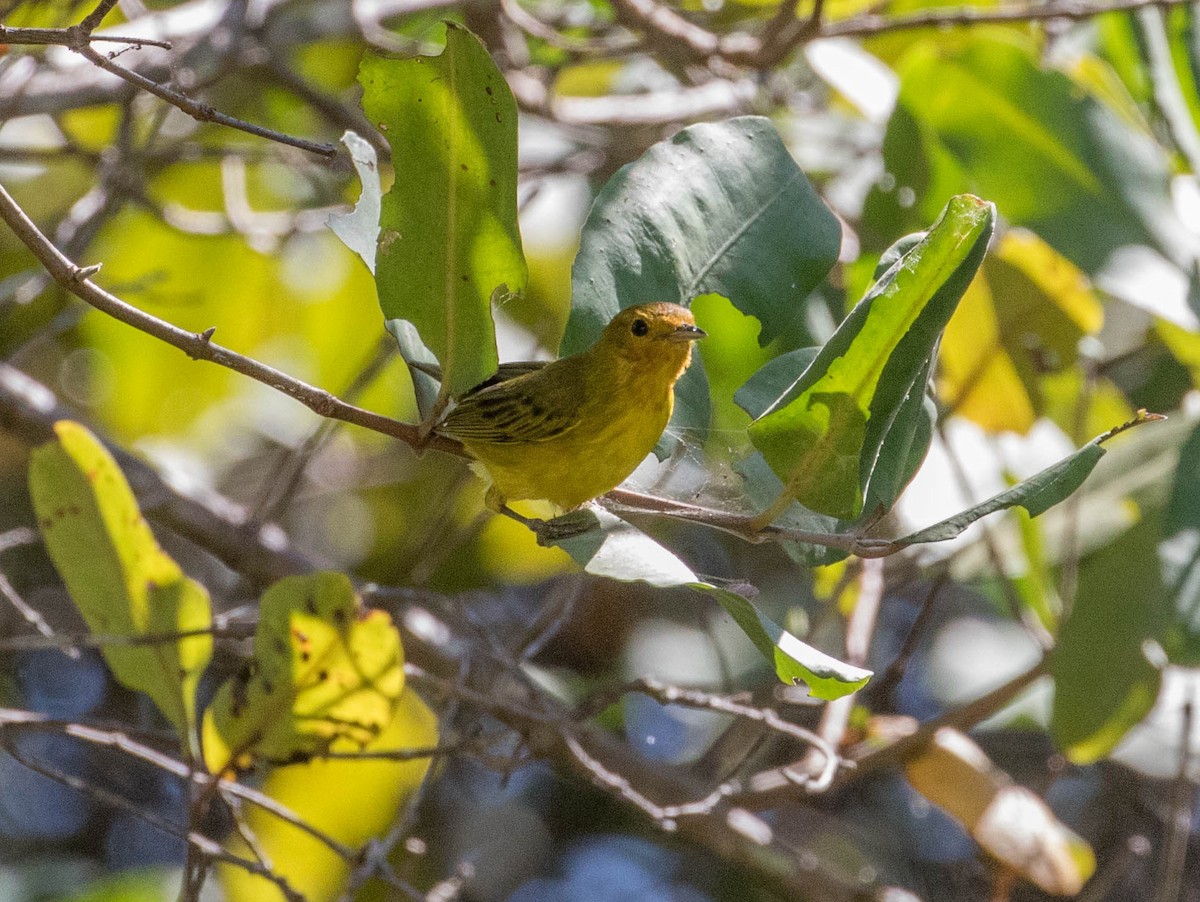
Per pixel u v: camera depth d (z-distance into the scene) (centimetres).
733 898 1506
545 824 1536
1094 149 1134
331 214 661
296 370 1647
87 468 836
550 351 1587
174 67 1202
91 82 1233
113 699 1552
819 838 1445
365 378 1194
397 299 641
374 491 1648
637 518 867
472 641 1165
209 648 880
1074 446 1160
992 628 1545
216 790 859
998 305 1174
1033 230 1119
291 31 1407
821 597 1181
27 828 1505
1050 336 1175
